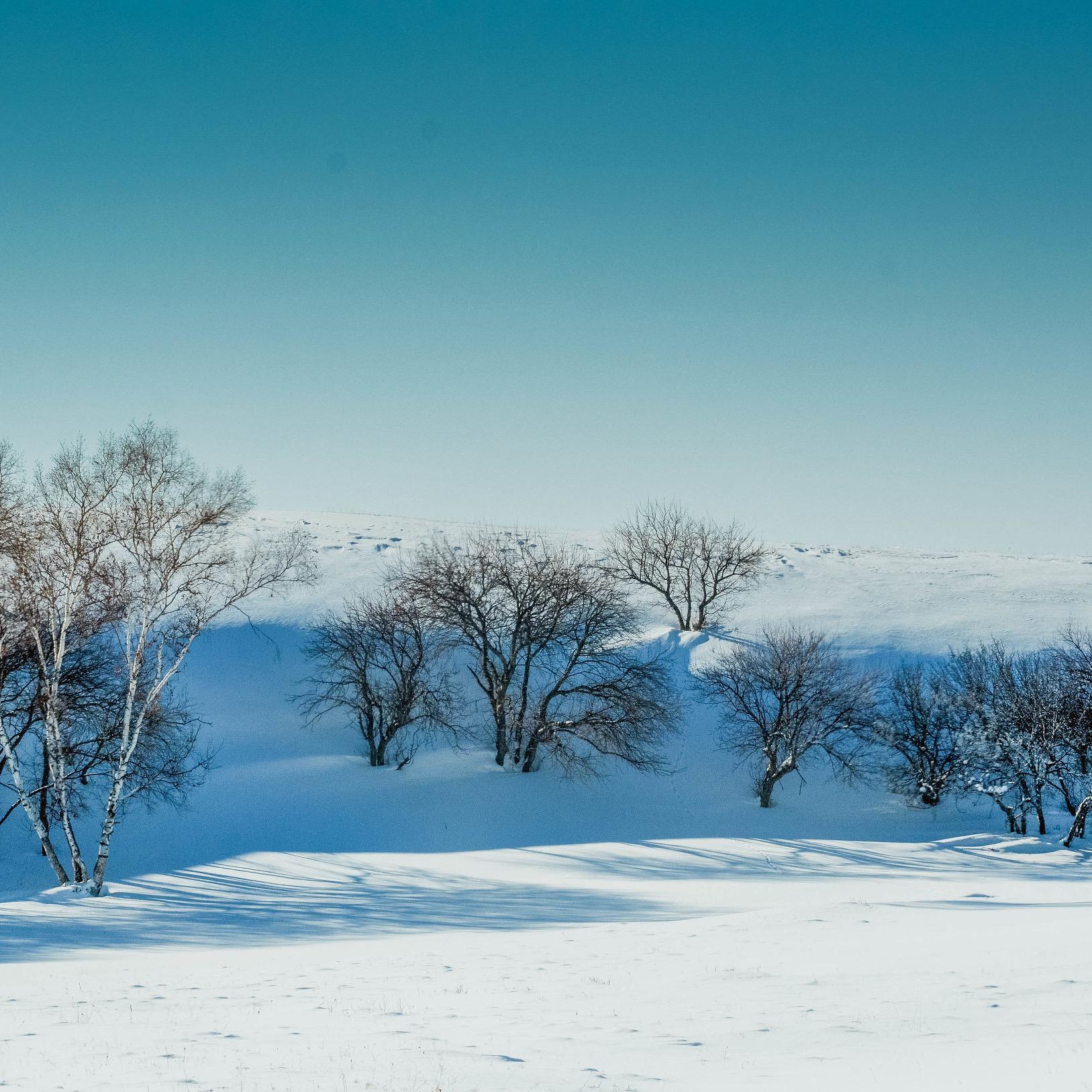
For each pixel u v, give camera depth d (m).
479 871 39.59
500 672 63.53
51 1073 10.71
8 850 42.75
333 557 83.38
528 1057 10.58
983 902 27.27
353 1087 9.43
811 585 87.81
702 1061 10.00
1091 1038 9.30
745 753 58.34
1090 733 50.56
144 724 41.03
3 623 33.22
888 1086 8.37
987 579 93.19
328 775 54.03
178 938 26.77
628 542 80.44
